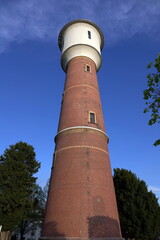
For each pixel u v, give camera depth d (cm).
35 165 2656
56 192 1686
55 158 1922
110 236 1489
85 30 2742
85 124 1980
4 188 2281
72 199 1582
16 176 2353
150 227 2330
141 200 2520
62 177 1727
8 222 2142
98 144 1906
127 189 2681
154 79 976
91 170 1709
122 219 2491
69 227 1477
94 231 1450
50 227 1552
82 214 1502
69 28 2823
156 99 938
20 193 2256
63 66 2841
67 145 1883
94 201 1572
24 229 3875
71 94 2252
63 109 2220
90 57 2605
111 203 1667
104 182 1719
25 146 2712
